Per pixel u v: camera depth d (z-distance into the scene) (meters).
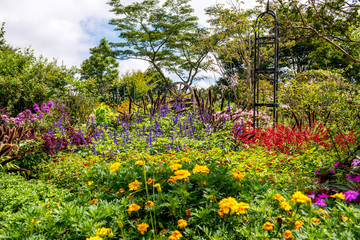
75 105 9.17
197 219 2.09
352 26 4.28
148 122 6.50
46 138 5.39
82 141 5.84
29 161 5.04
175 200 2.16
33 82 10.64
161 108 7.14
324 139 4.59
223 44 14.70
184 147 4.82
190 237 1.93
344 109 4.46
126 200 2.38
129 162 3.72
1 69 12.77
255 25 5.52
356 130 3.90
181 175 2.19
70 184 3.69
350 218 1.91
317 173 3.12
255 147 5.23
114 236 2.06
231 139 5.26
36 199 3.05
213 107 6.41
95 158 4.45
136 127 6.22
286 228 1.89
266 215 2.00
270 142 5.34
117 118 7.76
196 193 2.49
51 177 4.22
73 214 2.19
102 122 7.73
